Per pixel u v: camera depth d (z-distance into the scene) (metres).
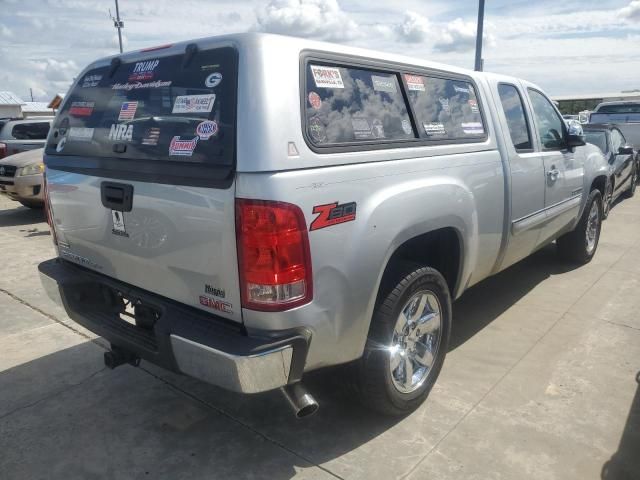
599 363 3.62
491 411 3.10
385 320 2.77
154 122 2.56
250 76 2.21
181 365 2.42
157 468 2.71
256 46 2.24
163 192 2.43
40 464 2.74
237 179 2.17
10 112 53.78
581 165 5.13
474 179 3.37
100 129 2.85
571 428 2.93
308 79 2.40
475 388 3.34
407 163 2.81
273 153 2.16
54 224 3.25
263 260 2.17
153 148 2.53
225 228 2.23
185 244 2.40
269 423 3.06
